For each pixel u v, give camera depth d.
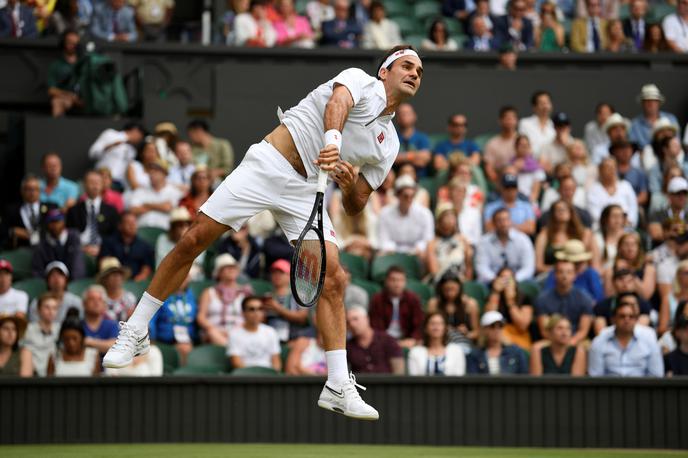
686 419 20.42
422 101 35.53
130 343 13.19
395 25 37.75
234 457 16.34
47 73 34.69
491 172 31.73
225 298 24.95
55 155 30.19
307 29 37.12
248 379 20.52
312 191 13.14
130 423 20.39
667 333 24.14
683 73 36.44
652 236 29.70
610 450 19.94
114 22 36.81
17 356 22.55
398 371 22.62
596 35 38.38
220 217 13.00
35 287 25.70
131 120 33.69
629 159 31.58
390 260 27.56
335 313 13.42
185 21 41.22
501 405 20.52
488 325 22.86
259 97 34.88
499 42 37.84
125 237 27.14
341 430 20.48
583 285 26.20
